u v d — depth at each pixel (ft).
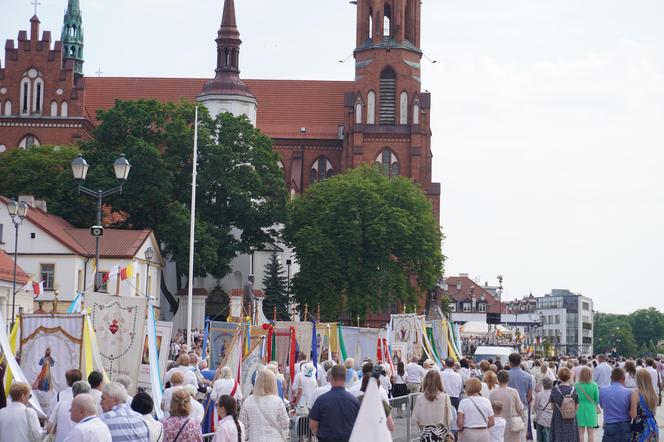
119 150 336.08
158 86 529.86
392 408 99.60
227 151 351.46
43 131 431.43
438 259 384.27
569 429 87.97
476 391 79.10
